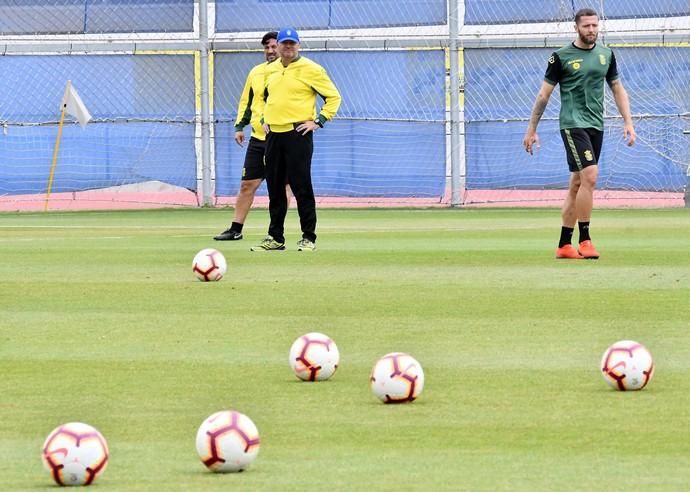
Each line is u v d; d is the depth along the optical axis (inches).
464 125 3730.3
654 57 3705.7
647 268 1739.7
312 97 2053.4
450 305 1364.4
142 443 751.7
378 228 2753.4
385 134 3762.3
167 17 3769.7
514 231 2603.3
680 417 808.3
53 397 898.1
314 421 807.7
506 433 768.3
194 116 3784.5
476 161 3735.2
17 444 756.6
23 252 2114.9
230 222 3100.4
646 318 1254.3
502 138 3725.4
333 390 912.9
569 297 1421.0
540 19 3668.8
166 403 872.3
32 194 3818.9
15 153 3794.3
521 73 3698.3
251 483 652.7
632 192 3742.6
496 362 1019.9
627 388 896.9
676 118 3710.6
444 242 2282.2
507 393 894.4
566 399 869.8
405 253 2030.0
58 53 3789.4
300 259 1925.4
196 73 3764.8
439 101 3732.8
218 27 3747.5
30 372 995.3
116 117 3794.3
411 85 3740.2
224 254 2021.4
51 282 1627.7
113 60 3791.8
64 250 2151.8
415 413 828.6
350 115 3762.3
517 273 1689.2
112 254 2062.0
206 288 1544.0
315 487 643.5
